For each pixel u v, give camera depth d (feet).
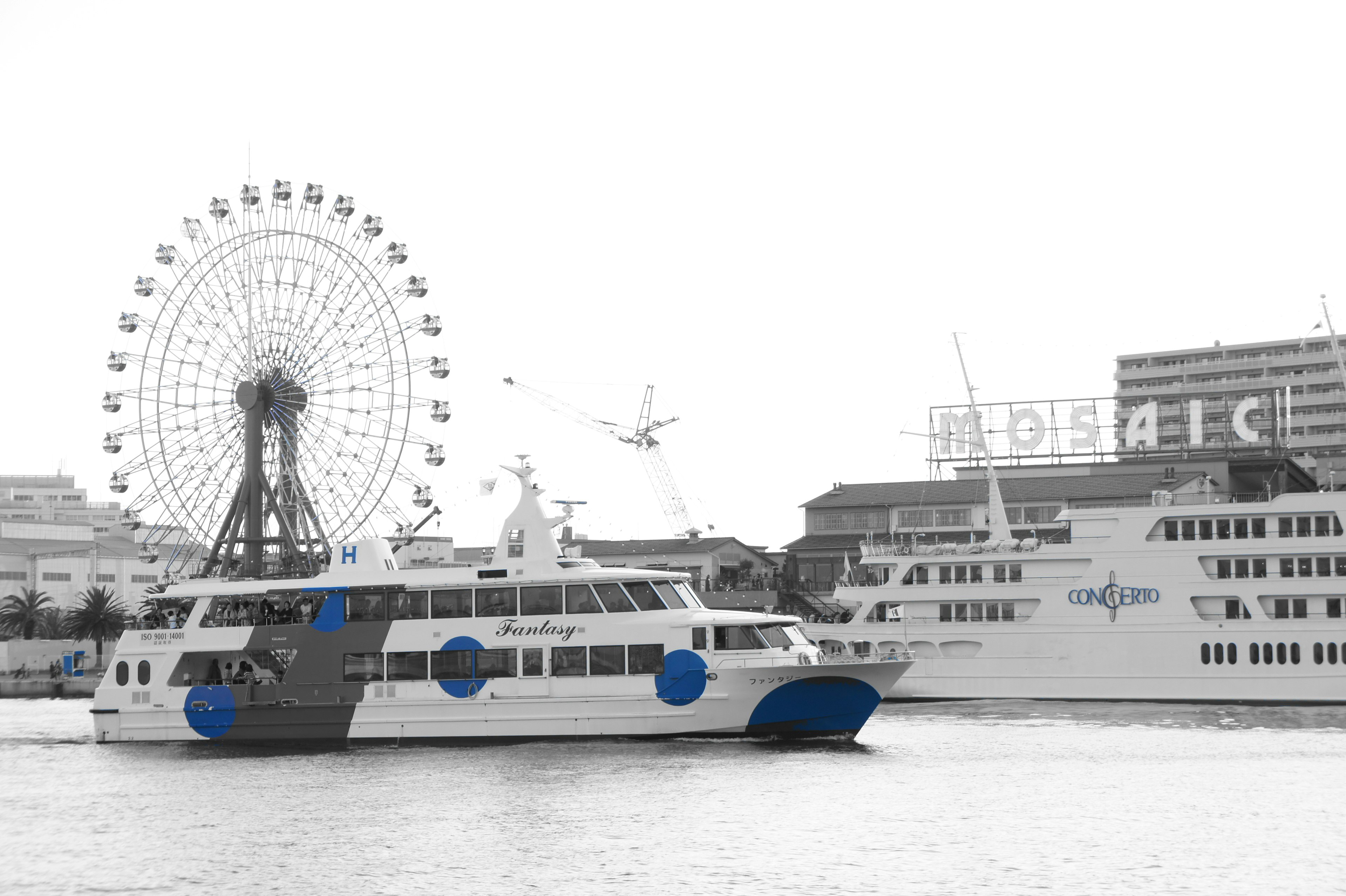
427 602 226.79
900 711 282.97
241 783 192.95
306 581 233.14
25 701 397.39
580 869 140.97
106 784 196.13
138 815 172.55
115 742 236.43
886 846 149.18
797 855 145.59
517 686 221.66
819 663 225.56
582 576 222.07
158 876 142.72
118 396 296.30
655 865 141.79
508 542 227.61
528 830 157.69
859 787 181.78
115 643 550.36
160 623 240.32
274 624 234.38
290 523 295.28
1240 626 289.33
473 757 209.26
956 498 432.66
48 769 210.59
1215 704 289.12
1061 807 168.35
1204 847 148.05
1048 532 404.36
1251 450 403.75
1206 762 201.67
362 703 226.17
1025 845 149.18
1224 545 291.58
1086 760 204.44
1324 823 159.33
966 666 309.42
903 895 130.93
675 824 159.53
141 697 236.02
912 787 181.27
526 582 223.30
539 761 202.80
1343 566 283.59
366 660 227.20
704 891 132.77
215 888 137.69
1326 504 285.84
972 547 316.40
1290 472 369.71
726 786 182.09
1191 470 384.68
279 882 138.82
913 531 412.16
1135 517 298.76
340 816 167.73
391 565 237.86
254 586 234.79
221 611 236.84
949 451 424.87
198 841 156.97
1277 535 288.71
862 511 449.89
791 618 228.84
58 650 533.55
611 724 218.59
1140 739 228.63
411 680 225.35
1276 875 137.18
